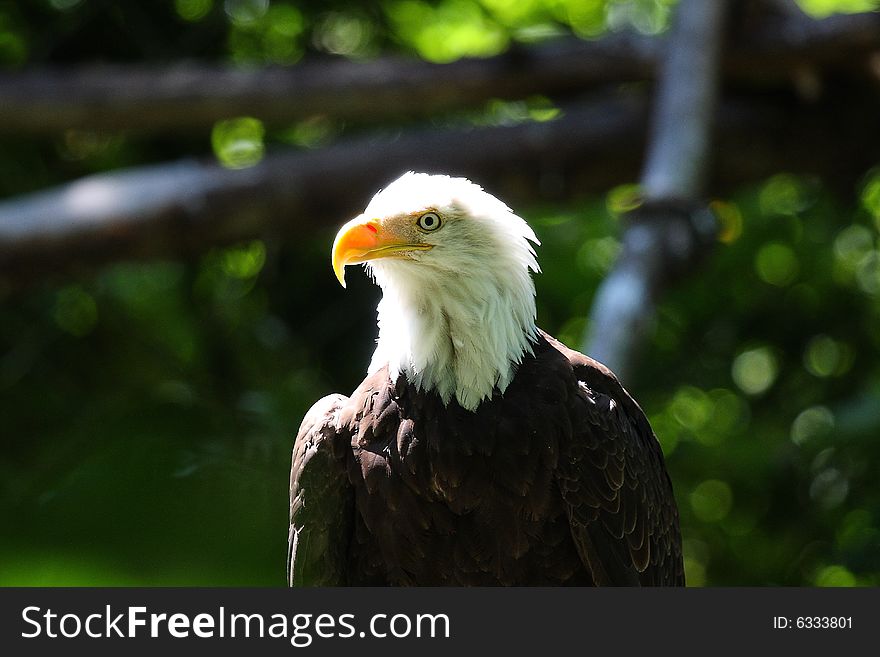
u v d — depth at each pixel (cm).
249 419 718
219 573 543
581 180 1353
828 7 1641
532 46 1360
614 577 655
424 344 635
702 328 1678
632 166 1355
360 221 646
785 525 1515
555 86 1373
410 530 641
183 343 1358
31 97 1283
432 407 632
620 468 652
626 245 1005
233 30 1581
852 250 1683
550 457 630
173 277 1427
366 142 1312
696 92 1162
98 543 536
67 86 1293
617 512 652
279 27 1588
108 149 1541
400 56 1402
